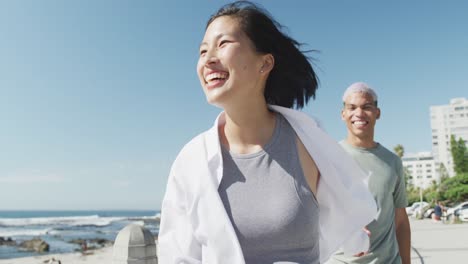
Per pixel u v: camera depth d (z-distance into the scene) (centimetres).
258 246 155
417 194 6656
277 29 173
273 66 175
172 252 170
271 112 179
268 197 157
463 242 1263
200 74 163
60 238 4094
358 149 316
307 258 158
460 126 11862
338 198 176
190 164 170
